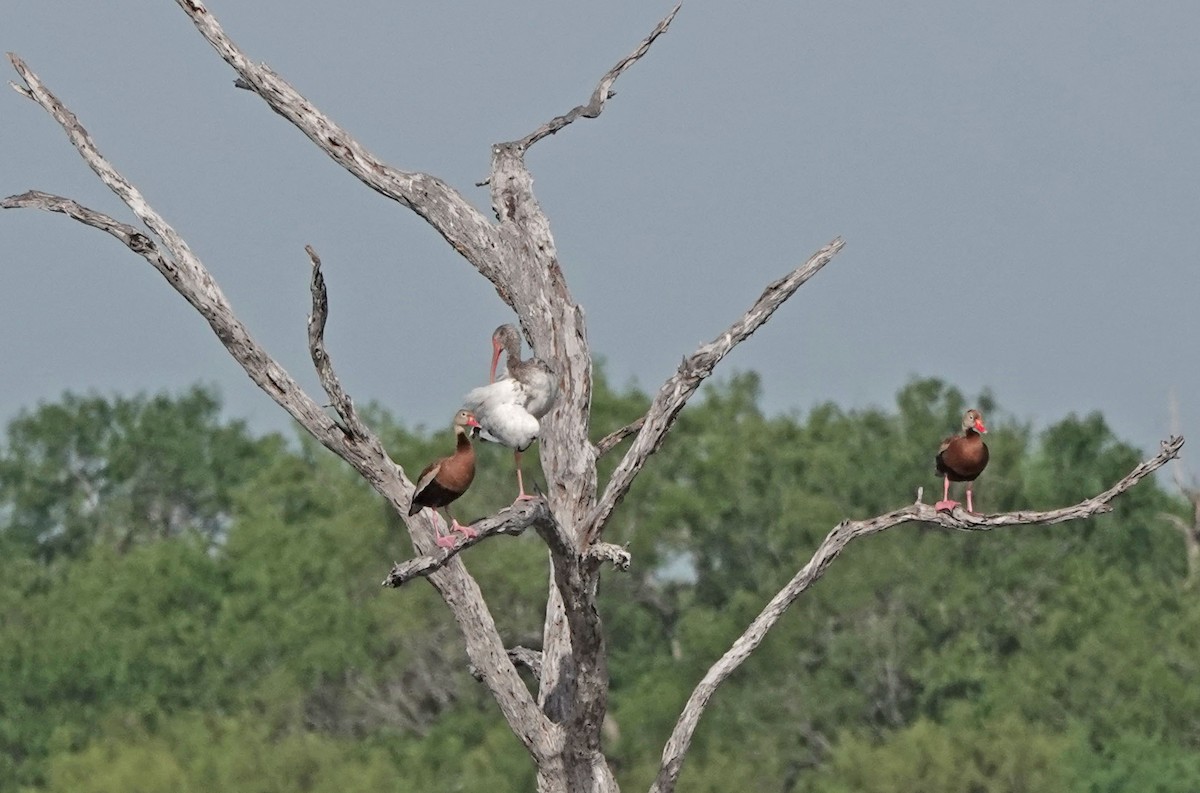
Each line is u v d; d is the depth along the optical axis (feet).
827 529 176.86
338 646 166.81
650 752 159.22
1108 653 170.19
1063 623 176.24
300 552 184.14
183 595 198.80
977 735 157.89
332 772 158.51
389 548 175.52
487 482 162.09
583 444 51.03
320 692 172.96
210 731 172.45
